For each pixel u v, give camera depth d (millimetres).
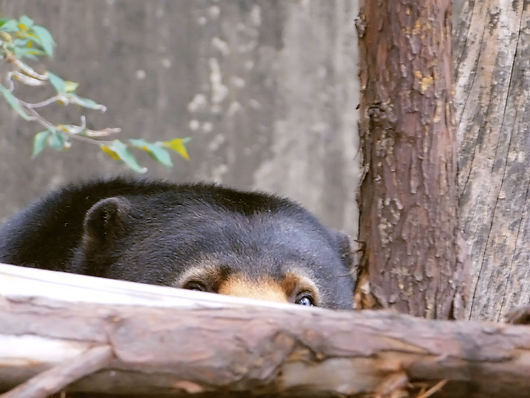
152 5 17641
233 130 18281
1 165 16500
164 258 8227
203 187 9492
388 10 5902
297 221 9070
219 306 3990
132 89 17484
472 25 9250
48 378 3424
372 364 3809
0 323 3596
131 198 9430
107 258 8742
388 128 5969
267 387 3746
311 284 8211
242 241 8234
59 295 4184
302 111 18953
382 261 6062
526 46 9000
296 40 18891
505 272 8484
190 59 17969
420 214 5965
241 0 18406
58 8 16953
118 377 3609
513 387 3818
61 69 16953
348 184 19266
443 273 5996
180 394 3686
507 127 8812
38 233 9633
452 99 6066
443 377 3818
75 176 16844
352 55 19375
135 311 3748
